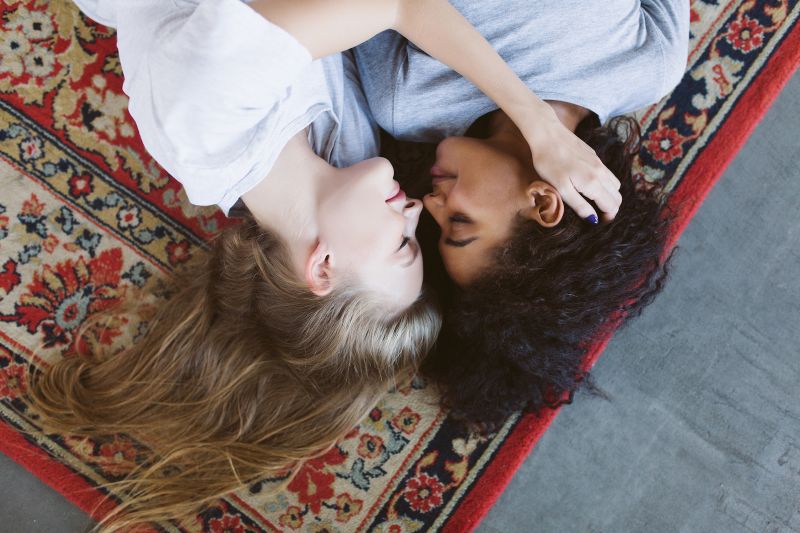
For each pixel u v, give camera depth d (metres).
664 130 1.12
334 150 0.95
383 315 0.88
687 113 1.12
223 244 1.00
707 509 1.14
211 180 0.76
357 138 0.96
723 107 1.11
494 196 0.83
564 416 1.14
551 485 1.14
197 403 1.03
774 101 1.13
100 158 1.08
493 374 0.92
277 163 0.84
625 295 0.86
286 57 0.66
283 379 1.02
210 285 1.02
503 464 1.12
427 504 1.12
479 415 0.98
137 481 1.04
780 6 1.11
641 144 1.12
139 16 0.76
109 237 1.09
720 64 1.11
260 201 0.87
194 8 0.70
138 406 1.05
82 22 1.07
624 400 1.14
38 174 1.07
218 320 1.02
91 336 1.08
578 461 1.14
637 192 0.91
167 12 0.73
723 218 1.14
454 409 1.01
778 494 1.14
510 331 0.84
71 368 1.06
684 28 0.96
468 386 0.94
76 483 1.07
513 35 0.86
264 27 0.64
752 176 1.13
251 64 0.66
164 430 1.05
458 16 0.77
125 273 1.09
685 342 1.14
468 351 0.93
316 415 1.00
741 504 1.14
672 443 1.14
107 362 1.06
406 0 0.74
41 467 1.07
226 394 1.01
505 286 0.83
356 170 0.83
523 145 0.88
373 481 1.12
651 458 1.14
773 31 1.11
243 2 0.69
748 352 1.14
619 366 1.14
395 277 0.84
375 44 0.95
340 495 1.12
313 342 0.91
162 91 0.68
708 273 1.14
